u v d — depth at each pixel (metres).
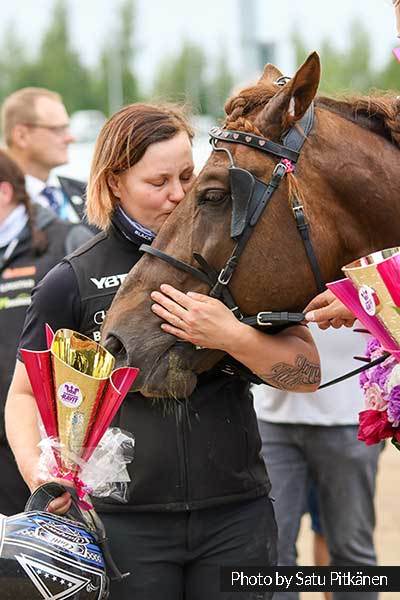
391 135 4.86
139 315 4.67
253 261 4.61
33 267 7.14
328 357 7.15
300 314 4.67
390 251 4.13
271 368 4.74
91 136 33.34
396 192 4.76
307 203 4.64
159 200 4.95
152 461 4.79
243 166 4.61
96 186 5.02
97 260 5.04
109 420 4.43
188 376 4.70
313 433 7.19
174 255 4.67
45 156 10.27
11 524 4.31
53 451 4.46
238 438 4.93
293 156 4.65
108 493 4.63
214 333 4.56
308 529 10.76
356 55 48.03
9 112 10.30
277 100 4.65
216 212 4.62
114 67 71.88
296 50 47.06
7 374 6.79
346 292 4.21
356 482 7.22
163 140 4.91
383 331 4.20
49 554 4.25
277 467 7.34
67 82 72.88
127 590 4.77
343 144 4.74
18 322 6.99
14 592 4.17
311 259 4.65
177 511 4.80
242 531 4.89
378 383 4.84
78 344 4.47
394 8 4.99
